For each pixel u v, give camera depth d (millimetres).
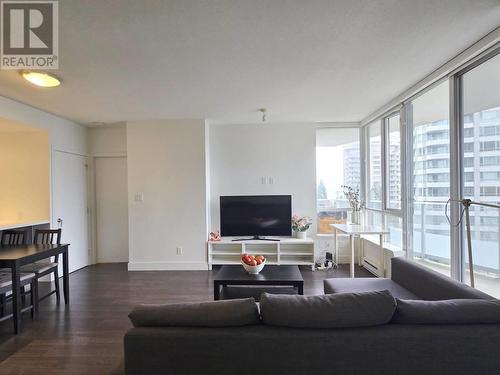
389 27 2092
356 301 1455
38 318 3016
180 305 1528
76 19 1907
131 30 2049
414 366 1380
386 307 1432
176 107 4074
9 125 3873
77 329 2770
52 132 4348
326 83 3215
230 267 3572
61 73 2777
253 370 1411
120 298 3576
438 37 2250
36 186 4262
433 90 3250
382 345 1382
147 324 1477
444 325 1419
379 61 2666
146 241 4855
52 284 4180
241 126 5234
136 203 4855
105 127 5312
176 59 2527
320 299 1488
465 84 2688
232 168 5238
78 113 4312
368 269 4641
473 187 2613
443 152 3092
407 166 3781
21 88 3182
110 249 5414
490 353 1369
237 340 1404
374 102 4008
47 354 2348
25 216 4262
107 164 5387
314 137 5207
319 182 5387
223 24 2002
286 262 4738
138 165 4844
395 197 4234
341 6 1832
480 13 1939
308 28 2080
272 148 5223
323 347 1394
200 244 4828
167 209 4844
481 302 1479
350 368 1393
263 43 2281
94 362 2232
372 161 5031
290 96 3668
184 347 1412
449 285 2057
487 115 2443
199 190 4824
